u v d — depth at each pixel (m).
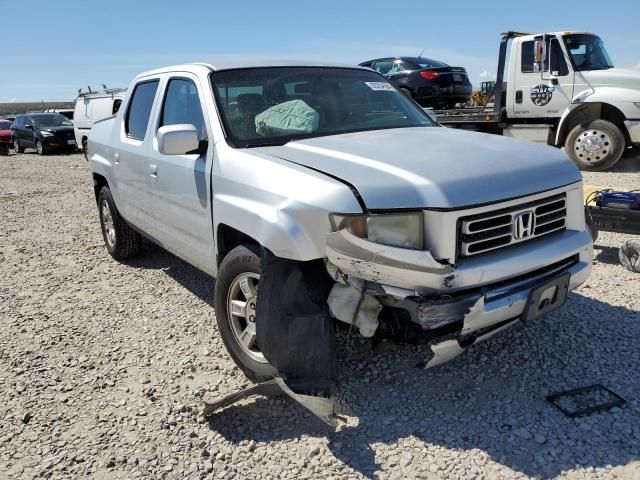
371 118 4.34
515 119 12.50
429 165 3.02
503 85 12.48
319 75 4.50
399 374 3.59
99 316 4.86
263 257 3.15
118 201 5.76
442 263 2.82
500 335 4.00
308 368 3.08
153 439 3.11
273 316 3.10
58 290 5.57
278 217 3.03
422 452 2.88
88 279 5.88
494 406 3.22
